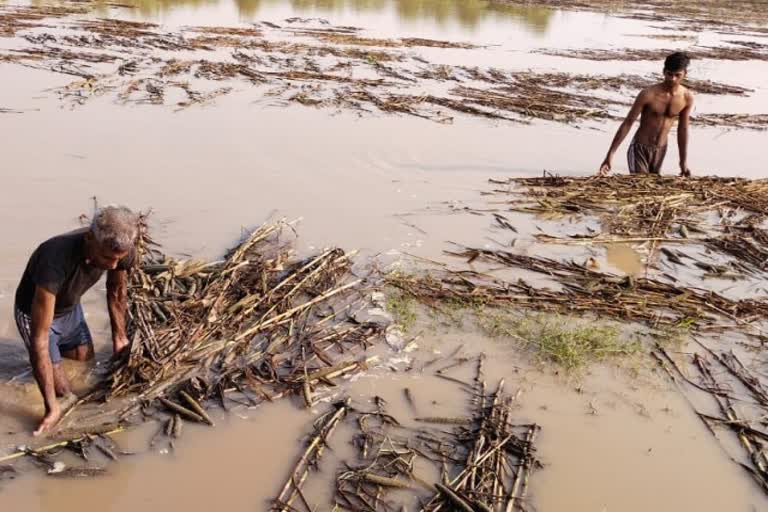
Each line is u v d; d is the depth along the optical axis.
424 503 3.40
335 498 3.38
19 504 3.22
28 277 3.56
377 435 3.83
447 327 5.00
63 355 4.21
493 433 3.86
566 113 12.16
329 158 8.80
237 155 8.62
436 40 20.66
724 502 3.55
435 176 8.45
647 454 3.85
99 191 7.12
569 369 4.56
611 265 6.28
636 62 18.70
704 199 7.90
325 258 5.78
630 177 8.41
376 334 4.81
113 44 15.87
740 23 29.94
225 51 16.11
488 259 6.18
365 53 17.12
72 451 3.56
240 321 4.77
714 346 4.96
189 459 3.57
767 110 13.52
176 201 7.02
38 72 12.22
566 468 3.70
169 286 5.08
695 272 6.20
